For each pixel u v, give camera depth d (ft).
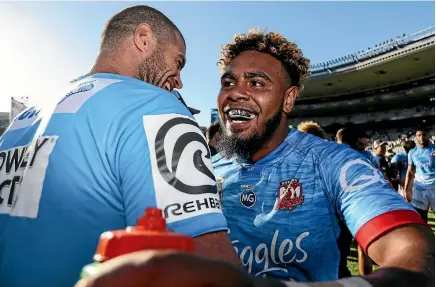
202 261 1.39
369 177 4.07
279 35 5.46
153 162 3.01
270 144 5.34
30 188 3.23
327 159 4.78
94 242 3.01
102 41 4.27
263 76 5.24
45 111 3.75
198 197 3.00
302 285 1.90
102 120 3.18
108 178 3.06
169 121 3.22
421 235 3.18
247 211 5.21
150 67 4.24
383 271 2.43
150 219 1.90
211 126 18.52
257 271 5.05
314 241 4.80
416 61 112.47
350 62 127.24
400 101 126.21
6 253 3.25
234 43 5.69
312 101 151.74
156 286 1.30
